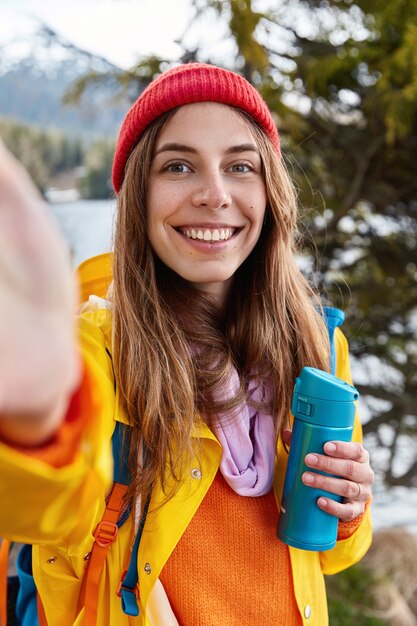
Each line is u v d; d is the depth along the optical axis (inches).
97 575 49.5
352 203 199.5
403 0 178.5
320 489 51.0
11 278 18.4
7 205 18.1
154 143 54.1
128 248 55.4
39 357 19.1
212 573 52.0
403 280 226.5
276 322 59.8
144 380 51.5
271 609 53.3
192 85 52.6
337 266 224.5
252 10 167.8
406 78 179.3
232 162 54.2
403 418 245.1
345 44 187.8
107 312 55.6
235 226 54.7
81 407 24.4
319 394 50.6
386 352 233.1
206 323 57.1
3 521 27.6
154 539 50.0
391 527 281.1
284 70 188.2
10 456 22.5
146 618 49.4
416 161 203.6
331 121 197.5
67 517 27.0
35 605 57.8
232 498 53.5
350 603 210.1
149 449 50.6
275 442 56.4
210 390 53.7
